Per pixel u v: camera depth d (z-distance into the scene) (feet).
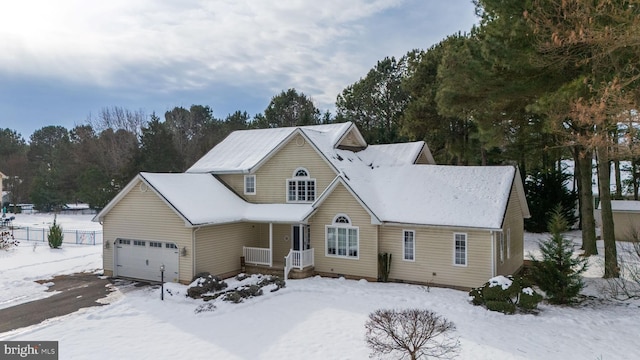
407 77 126.72
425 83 113.19
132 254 69.36
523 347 37.81
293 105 190.60
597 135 40.78
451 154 116.47
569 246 57.06
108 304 55.01
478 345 38.27
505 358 35.50
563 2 36.76
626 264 68.39
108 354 38.50
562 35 40.19
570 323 44.14
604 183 62.08
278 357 37.27
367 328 40.11
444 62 65.67
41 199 216.54
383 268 63.98
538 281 52.42
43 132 393.70
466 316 46.96
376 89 152.05
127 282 66.64
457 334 41.04
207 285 57.77
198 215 64.23
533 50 50.37
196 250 63.82
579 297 53.93
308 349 38.81
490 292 49.44
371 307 51.16
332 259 68.28
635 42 35.37
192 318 48.44
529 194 118.62
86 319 48.44
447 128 112.88
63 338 42.55
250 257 71.92
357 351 37.96
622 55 42.70
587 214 81.10
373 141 131.23
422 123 111.14
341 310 50.19
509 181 63.26
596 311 48.26
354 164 75.61
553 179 117.39
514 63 53.01
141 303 54.70
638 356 35.65
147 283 65.98
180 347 39.96
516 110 64.13
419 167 72.84
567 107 47.01
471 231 58.34
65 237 114.73
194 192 71.36
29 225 152.05
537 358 35.47
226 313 49.90
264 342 40.81
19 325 46.96
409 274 63.05
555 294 50.90
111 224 71.31
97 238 113.39
